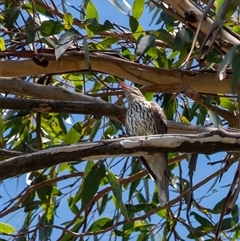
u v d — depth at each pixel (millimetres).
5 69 8445
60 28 8445
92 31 8344
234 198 7582
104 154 5977
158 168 8773
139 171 10070
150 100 10125
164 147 6062
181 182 9641
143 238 9812
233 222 9492
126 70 8398
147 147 6012
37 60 8422
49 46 8820
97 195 9695
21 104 7094
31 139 10133
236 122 8484
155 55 9227
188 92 8305
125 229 9766
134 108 9344
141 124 9273
